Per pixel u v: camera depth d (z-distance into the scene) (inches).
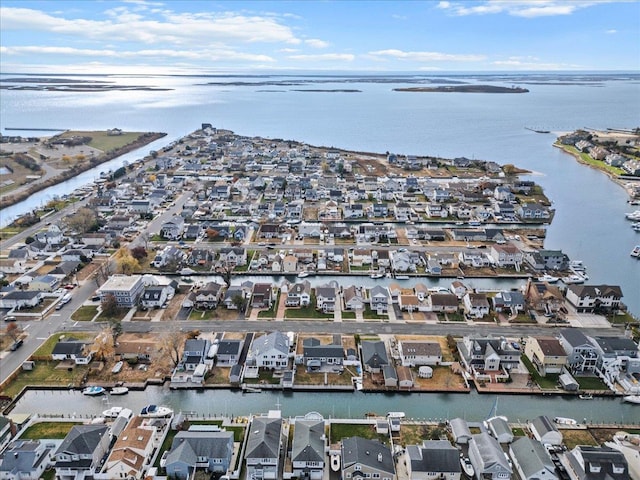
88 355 3732.8
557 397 3440.0
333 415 3245.6
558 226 7076.8
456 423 2997.0
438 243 6264.8
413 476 2645.2
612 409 3329.2
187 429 3046.3
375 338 4065.0
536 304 4542.3
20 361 3732.8
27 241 6107.3
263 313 4471.0
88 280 5142.7
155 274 5315.0
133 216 7229.3
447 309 4503.0
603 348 3659.0
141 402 3356.3
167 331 4148.6
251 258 5733.3
